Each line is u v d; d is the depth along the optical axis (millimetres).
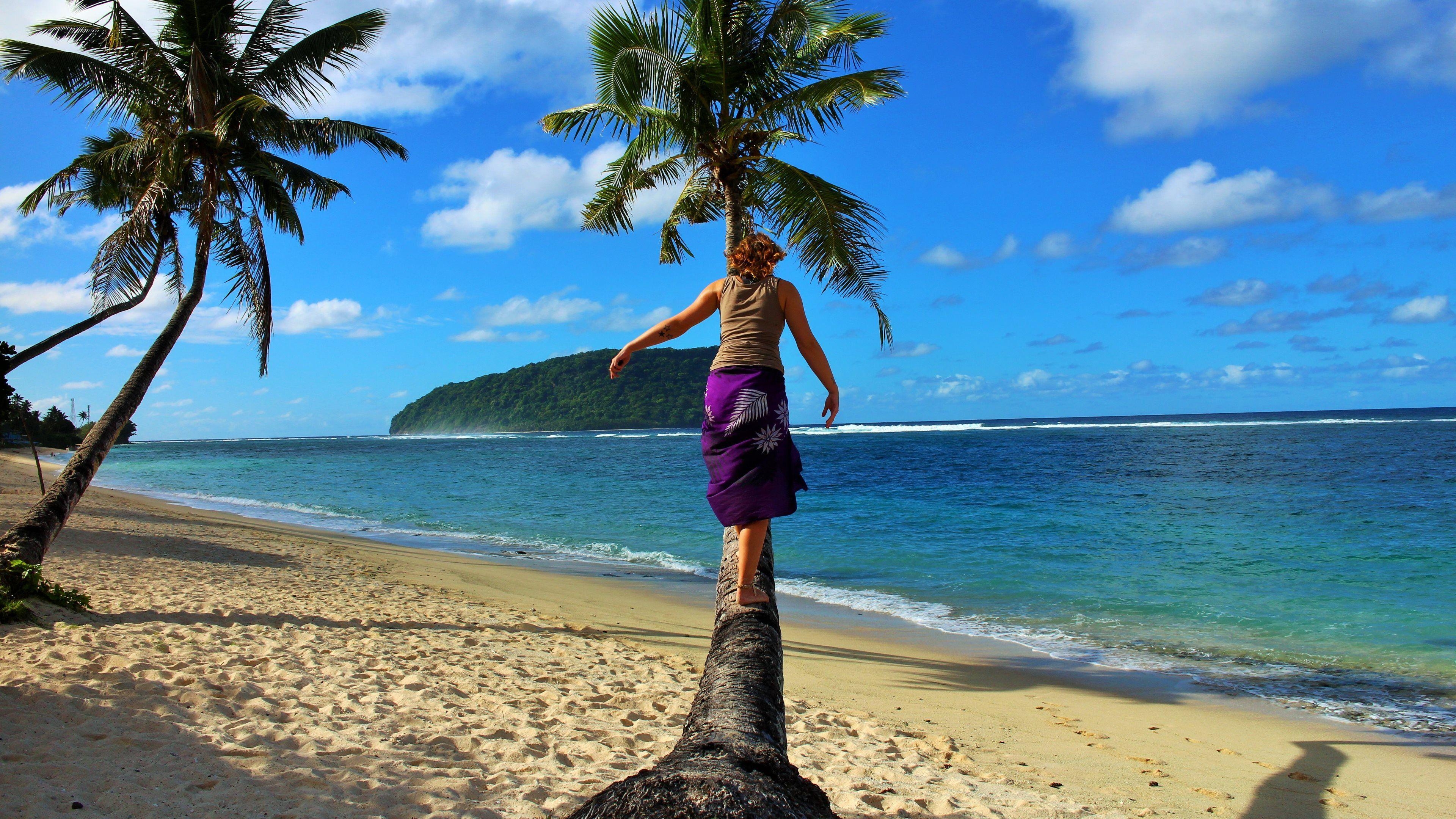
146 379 9805
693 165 9461
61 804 3023
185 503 28828
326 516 24953
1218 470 32344
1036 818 4012
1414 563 13477
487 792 3541
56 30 11445
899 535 18406
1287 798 4750
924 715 6406
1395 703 7004
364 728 4402
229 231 12836
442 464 56062
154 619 7566
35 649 5512
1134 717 6586
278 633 7125
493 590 11578
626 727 5000
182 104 11695
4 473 32219
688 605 11211
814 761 4762
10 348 9164
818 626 10047
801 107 9250
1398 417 116062
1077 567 14016
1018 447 54219
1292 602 11047
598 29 8453
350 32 12289
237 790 3350
